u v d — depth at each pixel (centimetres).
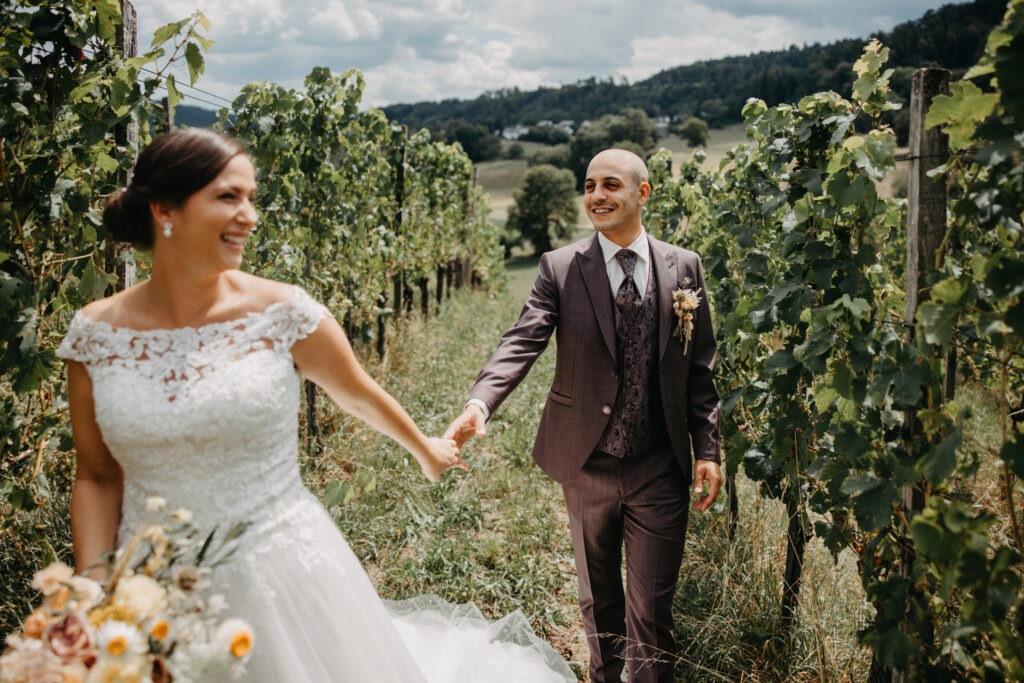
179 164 155
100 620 129
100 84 251
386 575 353
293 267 462
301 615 169
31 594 297
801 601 302
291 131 488
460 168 1323
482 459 500
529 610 328
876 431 225
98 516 169
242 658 140
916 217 198
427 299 1135
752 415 336
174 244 161
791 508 297
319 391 528
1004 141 161
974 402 513
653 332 251
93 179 274
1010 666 173
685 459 253
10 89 221
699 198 560
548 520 410
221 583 160
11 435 260
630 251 253
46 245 252
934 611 200
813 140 269
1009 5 151
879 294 258
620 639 270
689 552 360
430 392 654
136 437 156
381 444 484
